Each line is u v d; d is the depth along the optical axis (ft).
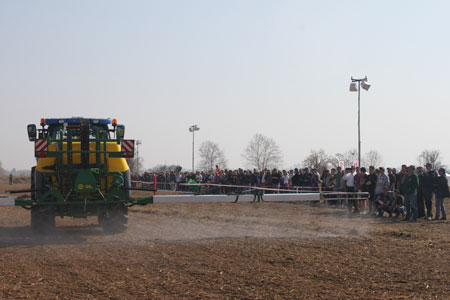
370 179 58.65
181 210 61.52
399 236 37.35
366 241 34.42
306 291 20.93
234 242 33.78
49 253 29.68
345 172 65.57
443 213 52.75
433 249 31.17
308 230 41.04
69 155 37.40
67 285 21.93
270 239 35.29
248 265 26.08
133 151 38.52
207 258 27.96
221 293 20.67
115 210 38.86
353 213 59.21
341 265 26.12
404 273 24.31
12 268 25.35
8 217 54.65
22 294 20.36
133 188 37.99
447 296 20.10
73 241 34.71
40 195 37.91
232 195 36.73
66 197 36.29
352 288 21.43
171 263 26.61
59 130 42.91
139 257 28.30
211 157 198.29
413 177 51.88
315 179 75.20
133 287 21.61
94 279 23.02
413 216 52.19
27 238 36.37
